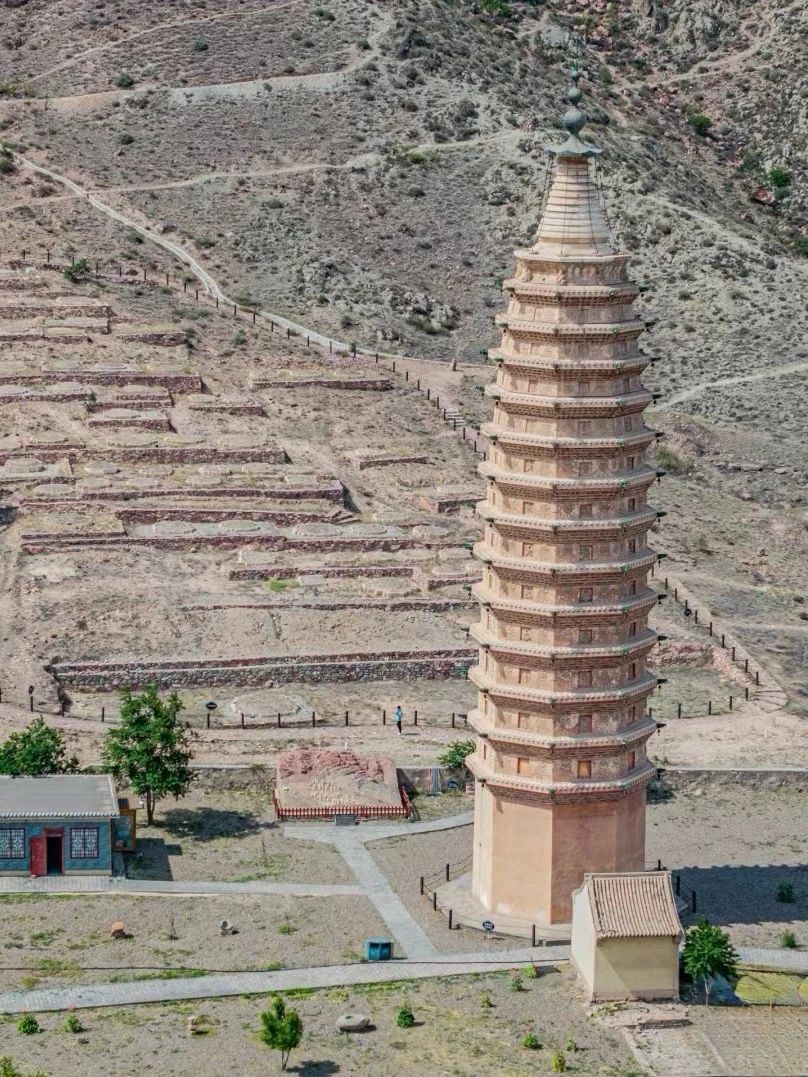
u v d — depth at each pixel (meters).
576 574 144.12
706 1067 131.62
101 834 152.62
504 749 146.88
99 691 189.38
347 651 195.12
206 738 178.12
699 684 198.88
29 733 166.25
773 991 140.38
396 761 174.00
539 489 143.38
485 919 147.75
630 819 148.38
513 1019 135.88
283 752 174.38
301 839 162.00
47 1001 135.38
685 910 152.75
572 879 147.25
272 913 148.75
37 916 146.38
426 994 138.50
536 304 143.00
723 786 176.25
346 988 138.88
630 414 144.75
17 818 151.00
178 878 153.88
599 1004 137.75
